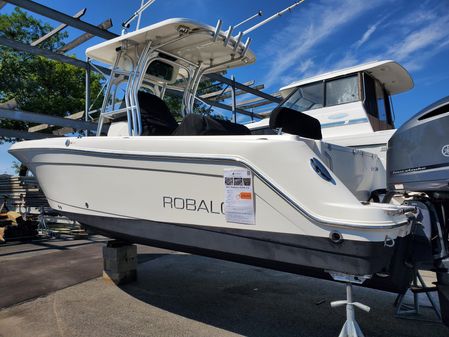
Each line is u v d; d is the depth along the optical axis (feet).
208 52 12.19
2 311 10.23
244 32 11.59
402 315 9.86
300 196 6.56
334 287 12.61
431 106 7.51
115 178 9.20
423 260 7.06
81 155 9.85
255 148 7.05
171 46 11.60
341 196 6.37
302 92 17.66
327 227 6.28
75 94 45.11
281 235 6.81
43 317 9.79
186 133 9.14
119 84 11.89
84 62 24.12
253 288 12.53
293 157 6.73
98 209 9.66
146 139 8.55
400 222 6.18
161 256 17.78
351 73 16.22
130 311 10.29
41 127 31.14
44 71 42.11
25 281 13.17
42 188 11.69
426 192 7.63
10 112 20.29
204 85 30.78
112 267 12.93
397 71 16.61
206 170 7.65
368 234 5.92
